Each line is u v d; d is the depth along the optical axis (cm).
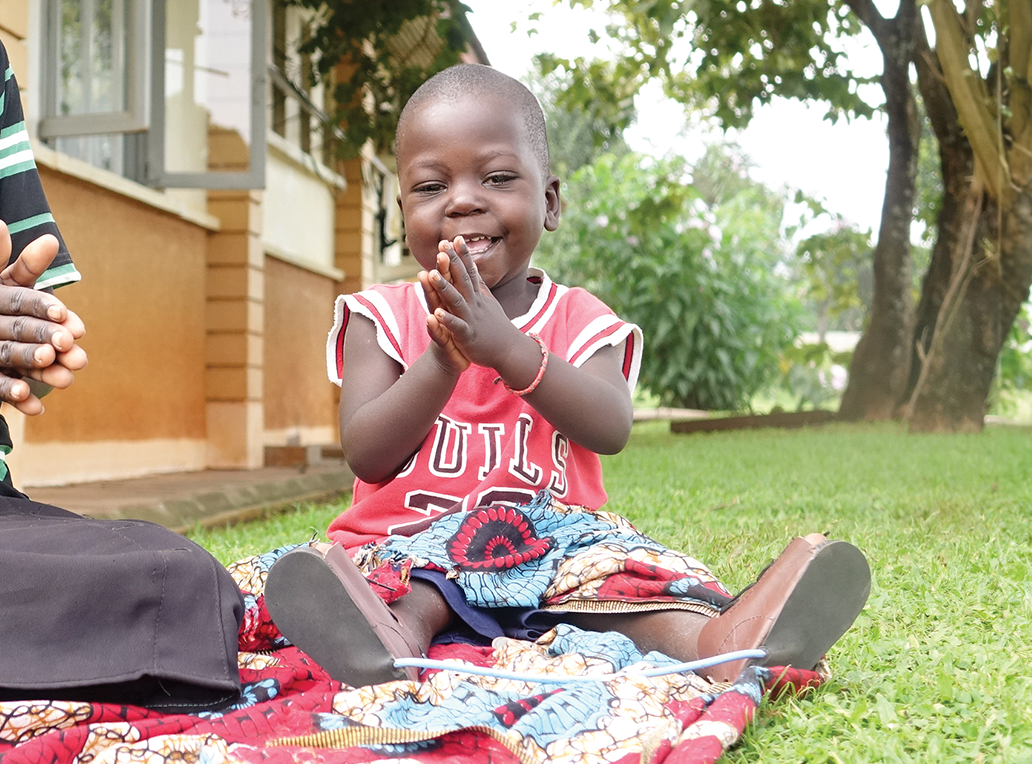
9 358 158
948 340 1000
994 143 943
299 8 954
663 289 1487
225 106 732
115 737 133
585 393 193
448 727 131
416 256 212
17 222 198
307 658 185
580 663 162
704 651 167
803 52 984
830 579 158
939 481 528
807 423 1136
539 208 210
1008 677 169
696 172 2594
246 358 793
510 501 199
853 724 147
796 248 1380
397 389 193
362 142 894
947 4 886
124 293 680
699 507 445
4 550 143
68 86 632
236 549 338
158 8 693
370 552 187
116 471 672
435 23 917
